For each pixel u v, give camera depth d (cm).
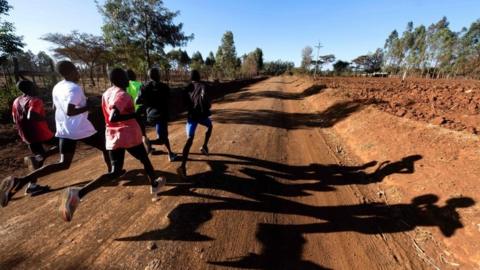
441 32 4412
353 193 391
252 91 2150
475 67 4309
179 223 293
